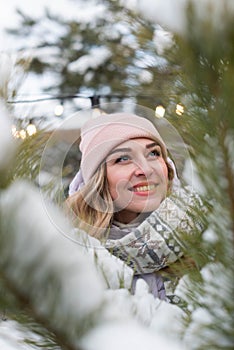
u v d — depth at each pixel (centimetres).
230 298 37
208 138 34
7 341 34
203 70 31
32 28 273
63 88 278
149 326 39
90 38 266
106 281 42
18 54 48
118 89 231
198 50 30
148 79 167
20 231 29
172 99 59
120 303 40
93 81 266
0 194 30
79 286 30
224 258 37
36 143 46
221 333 37
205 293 39
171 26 31
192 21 30
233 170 34
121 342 32
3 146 32
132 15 119
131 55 198
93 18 266
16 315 31
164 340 35
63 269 30
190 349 36
